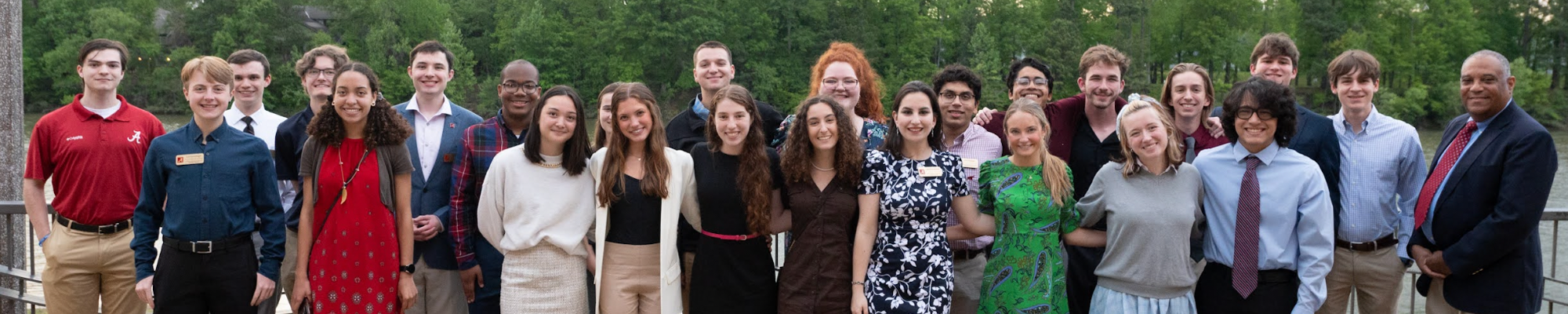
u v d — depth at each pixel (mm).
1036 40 53062
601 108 3895
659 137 3707
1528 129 3514
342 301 3721
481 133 4125
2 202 4773
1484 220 3584
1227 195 3619
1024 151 3686
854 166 3611
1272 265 3553
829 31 53625
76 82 49062
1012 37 54594
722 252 3693
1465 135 3779
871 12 54969
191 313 3797
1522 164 3488
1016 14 55938
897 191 3607
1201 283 3742
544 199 3744
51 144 4250
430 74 4320
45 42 50688
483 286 4188
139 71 49406
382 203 3736
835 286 3625
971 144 4301
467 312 4316
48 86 50906
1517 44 54688
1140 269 3535
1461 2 52375
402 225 3834
